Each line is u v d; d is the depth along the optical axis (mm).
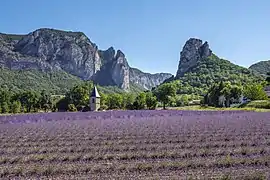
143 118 36219
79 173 10250
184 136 19141
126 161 11969
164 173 10016
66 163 11828
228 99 93062
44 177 9891
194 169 10484
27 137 20422
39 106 88000
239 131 21469
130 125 26672
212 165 10961
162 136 19203
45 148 15586
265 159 11742
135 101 82438
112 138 18719
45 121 34688
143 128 23906
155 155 12867
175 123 27953
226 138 18062
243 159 11750
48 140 18844
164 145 15641
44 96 91500
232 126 24594
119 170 10508
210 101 98062
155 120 32188
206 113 45406
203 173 9938
